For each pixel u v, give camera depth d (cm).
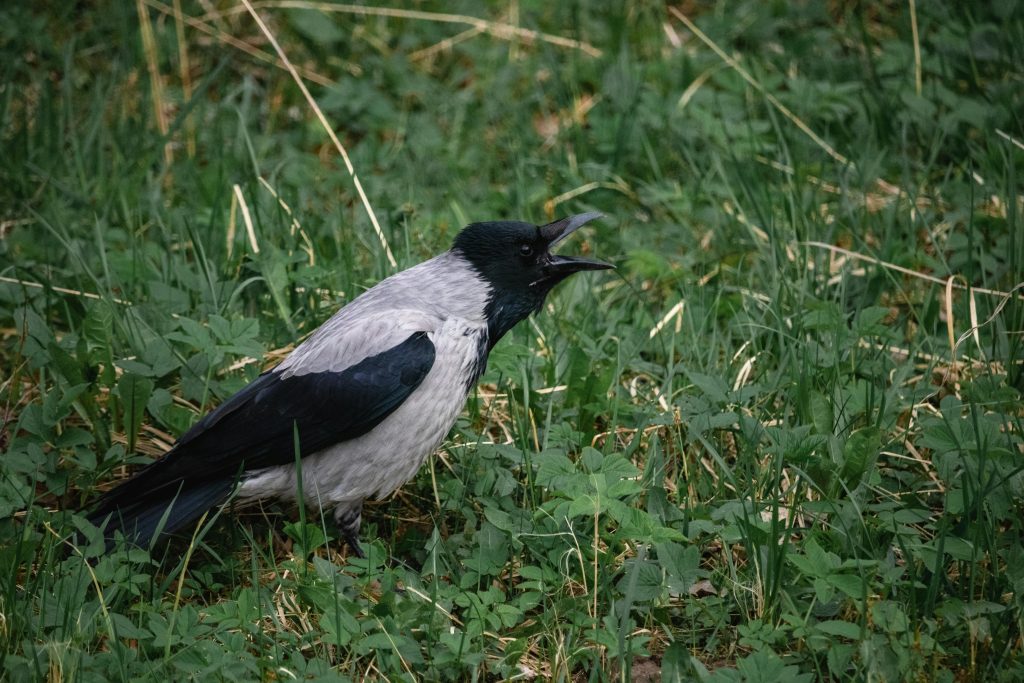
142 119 1294
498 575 757
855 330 953
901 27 1441
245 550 806
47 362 896
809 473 793
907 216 1146
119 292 1044
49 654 645
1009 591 708
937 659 658
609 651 682
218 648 664
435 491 822
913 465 848
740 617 720
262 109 1373
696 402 866
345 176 1252
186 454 753
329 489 775
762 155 1267
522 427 852
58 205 1141
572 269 820
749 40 1465
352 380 747
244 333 898
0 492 761
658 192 1202
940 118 1284
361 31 1470
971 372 922
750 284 1076
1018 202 1144
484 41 1478
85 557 710
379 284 814
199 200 1219
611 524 789
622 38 1463
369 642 670
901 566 753
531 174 1278
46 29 1414
